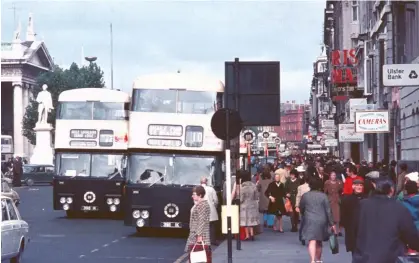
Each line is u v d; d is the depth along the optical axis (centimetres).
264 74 2161
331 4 12362
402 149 4303
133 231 3306
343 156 8975
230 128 1962
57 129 3828
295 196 3098
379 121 3725
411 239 1066
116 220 3891
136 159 2912
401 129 4347
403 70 2344
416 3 3950
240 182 2798
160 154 2900
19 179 7975
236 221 1962
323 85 14338
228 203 1970
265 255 2325
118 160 3803
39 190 7225
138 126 2912
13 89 17000
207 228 1694
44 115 8900
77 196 3809
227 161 1966
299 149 16125
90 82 12444
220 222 2888
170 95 2902
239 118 1966
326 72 13650
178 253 2508
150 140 2900
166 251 2566
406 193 1431
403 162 2630
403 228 1064
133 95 2923
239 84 2162
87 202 3803
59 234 3164
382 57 5244
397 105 4562
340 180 2786
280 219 3103
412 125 3894
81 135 3812
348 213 1634
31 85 17512
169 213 2877
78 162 3819
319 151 9925
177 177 2881
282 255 2317
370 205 1084
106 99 3816
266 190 3114
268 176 3191
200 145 2878
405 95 4147
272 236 2947
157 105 2906
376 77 5734
